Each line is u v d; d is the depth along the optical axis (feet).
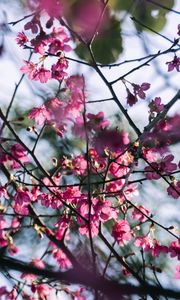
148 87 2.39
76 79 2.31
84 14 2.10
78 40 2.28
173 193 2.46
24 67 2.47
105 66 2.21
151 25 2.18
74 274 1.19
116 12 2.12
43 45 2.47
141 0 2.12
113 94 2.28
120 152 2.47
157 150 2.44
